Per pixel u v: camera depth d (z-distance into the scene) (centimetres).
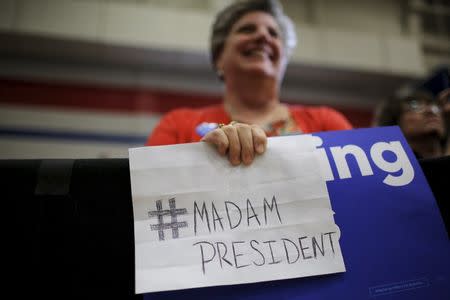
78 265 46
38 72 277
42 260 46
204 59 290
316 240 48
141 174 49
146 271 44
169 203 48
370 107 338
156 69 301
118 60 290
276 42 100
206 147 52
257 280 45
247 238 47
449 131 125
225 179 50
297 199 50
